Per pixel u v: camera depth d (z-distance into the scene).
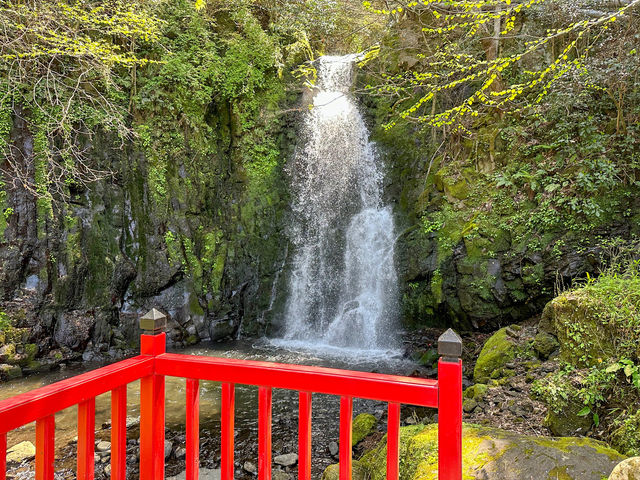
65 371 6.70
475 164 8.34
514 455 2.51
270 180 10.23
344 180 10.39
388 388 1.54
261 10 11.45
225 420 1.78
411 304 8.33
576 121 7.12
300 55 11.30
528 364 4.99
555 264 6.64
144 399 1.88
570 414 3.42
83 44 6.17
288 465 3.86
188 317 8.49
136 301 8.13
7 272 6.68
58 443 4.21
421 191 9.10
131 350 7.79
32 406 1.40
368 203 9.92
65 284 7.19
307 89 11.05
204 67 9.63
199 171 9.34
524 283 6.90
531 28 7.96
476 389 4.62
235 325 9.18
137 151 8.40
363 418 4.55
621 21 6.53
